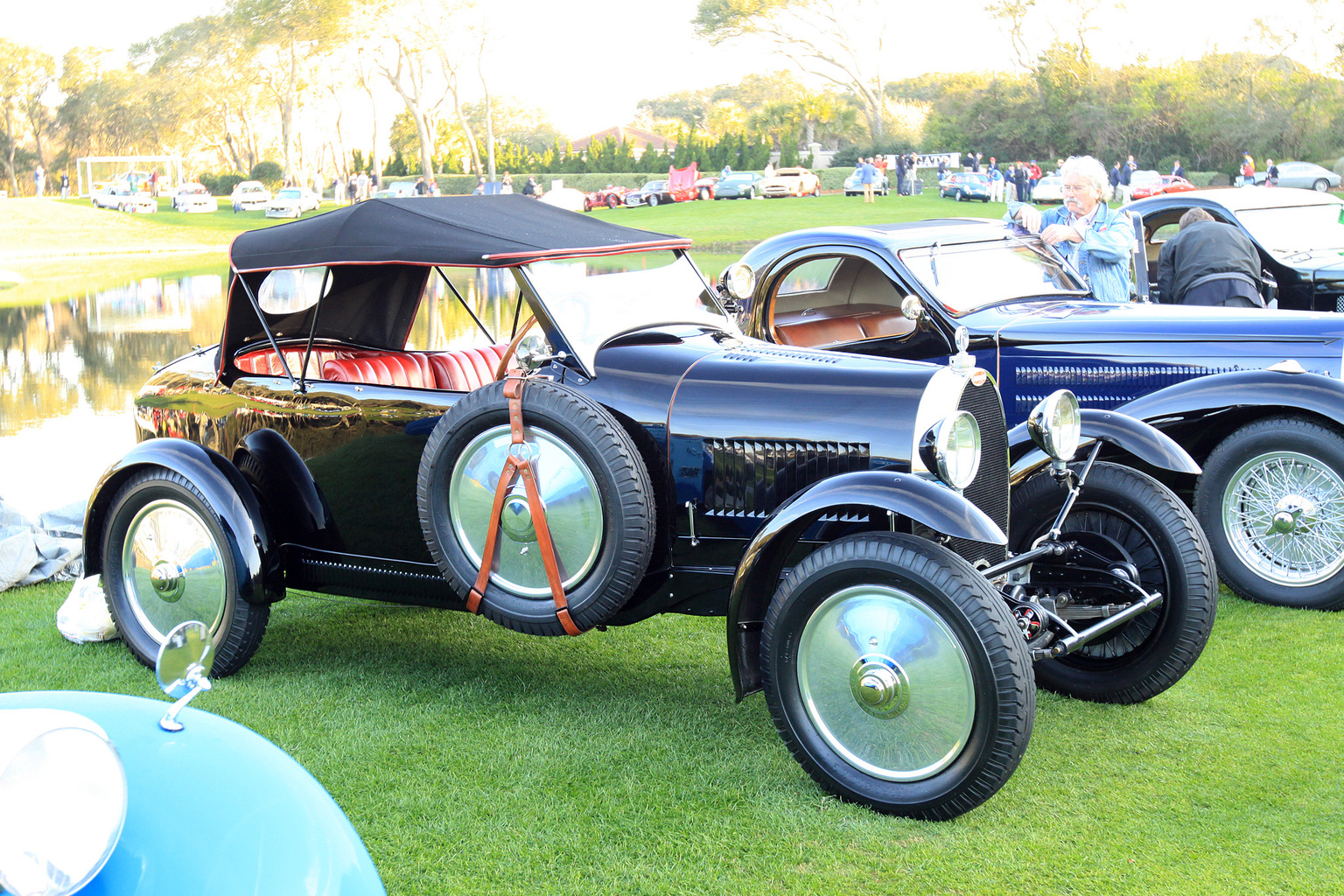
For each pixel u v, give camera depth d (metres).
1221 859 3.11
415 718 4.10
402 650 4.86
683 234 32.34
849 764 3.46
